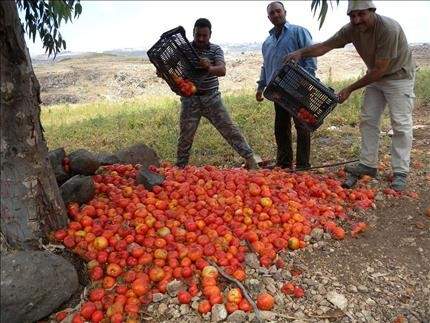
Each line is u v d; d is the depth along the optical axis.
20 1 4.54
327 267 4.11
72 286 3.58
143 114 11.57
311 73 5.66
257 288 3.76
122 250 3.97
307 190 5.18
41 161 3.80
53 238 3.94
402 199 5.21
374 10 4.65
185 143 6.18
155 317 3.53
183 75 5.59
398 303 3.73
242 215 4.43
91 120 11.89
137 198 4.60
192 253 3.88
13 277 3.22
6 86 3.39
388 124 8.38
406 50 4.93
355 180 5.60
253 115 9.62
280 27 5.76
